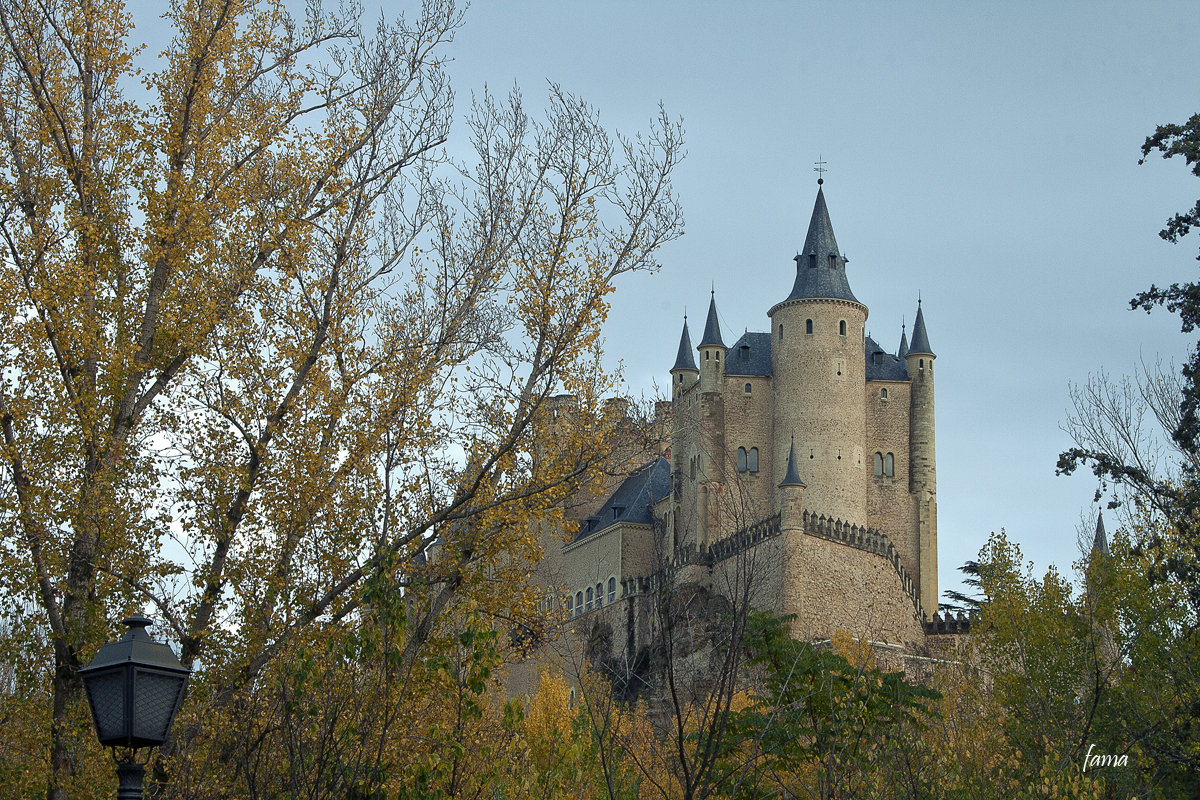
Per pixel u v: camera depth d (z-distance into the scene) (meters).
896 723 34.16
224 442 32.50
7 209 31.73
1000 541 62.91
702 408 125.81
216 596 30.75
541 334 33.84
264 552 31.23
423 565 33.09
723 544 102.06
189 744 27.91
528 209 36.34
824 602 99.94
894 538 126.56
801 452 121.44
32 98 33.50
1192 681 48.88
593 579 127.06
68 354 31.02
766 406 126.94
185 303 32.38
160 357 32.56
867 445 128.75
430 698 30.31
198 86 34.56
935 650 99.44
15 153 32.66
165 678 19.73
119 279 32.78
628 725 45.62
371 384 33.31
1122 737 47.06
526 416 33.44
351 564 31.56
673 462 125.31
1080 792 35.25
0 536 28.95
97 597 29.73
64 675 29.19
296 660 27.00
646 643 108.12
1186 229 58.47
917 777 34.16
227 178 34.62
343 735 25.17
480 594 32.16
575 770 30.30
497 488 33.12
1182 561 53.19
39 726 28.75
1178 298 58.47
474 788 27.97
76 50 34.16
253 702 28.39
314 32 37.38
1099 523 71.44
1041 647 53.47
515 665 109.25
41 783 27.72
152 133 33.81
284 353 32.59
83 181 33.00
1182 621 52.81
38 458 29.95
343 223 34.94
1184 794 46.25
